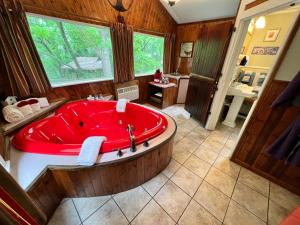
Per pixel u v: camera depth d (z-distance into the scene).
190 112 3.29
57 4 1.97
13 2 1.59
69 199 1.45
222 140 2.50
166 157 1.75
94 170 1.26
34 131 1.55
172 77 3.85
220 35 2.25
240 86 2.97
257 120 1.64
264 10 1.46
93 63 2.77
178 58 4.14
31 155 1.30
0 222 0.47
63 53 2.33
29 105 1.79
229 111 2.96
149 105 3.92
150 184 1.63
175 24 3.83
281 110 1.44
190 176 1.75
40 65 1.97
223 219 1.31
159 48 3.90
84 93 2.68
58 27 2.15
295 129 1.21
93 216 1.31
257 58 2.98
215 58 2.39
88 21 2.34
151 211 1.36
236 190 1.58
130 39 2.95
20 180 1.08
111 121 2.52
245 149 1.83
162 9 3.35
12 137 1.51
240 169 1.87
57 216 1.30
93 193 1.45
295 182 1.53
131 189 1.57
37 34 1.99
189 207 1.40
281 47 1.33
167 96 3.66
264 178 1.74
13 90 1.80
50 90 2.20
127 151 1.38
